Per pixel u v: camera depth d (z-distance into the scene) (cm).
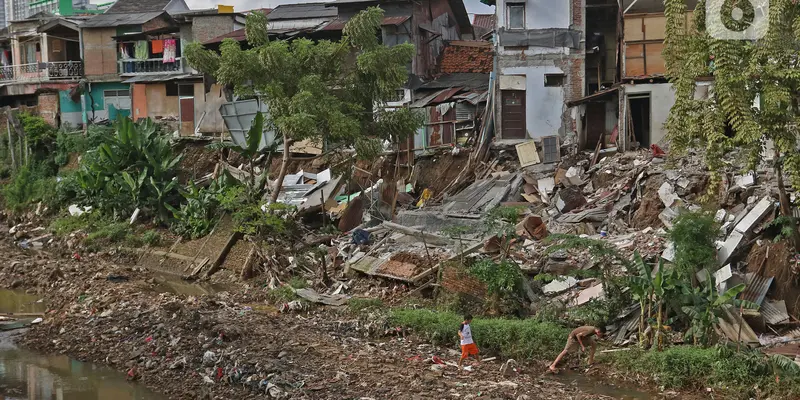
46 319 1928
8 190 3694
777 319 1545
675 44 1622
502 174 2673
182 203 3011
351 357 1480
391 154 3042
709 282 1476
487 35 3650
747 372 1321
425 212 2433
